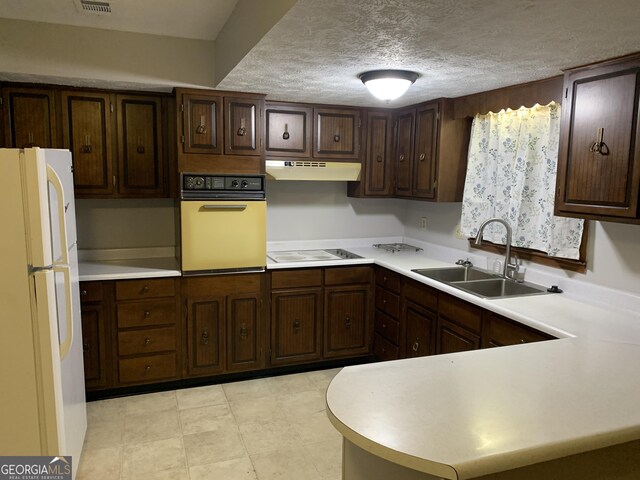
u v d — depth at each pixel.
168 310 3.31
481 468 1.06
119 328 3.21
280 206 4.11
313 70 2.59
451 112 3.40
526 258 3.06
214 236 3.35
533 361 1.68
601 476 1.36
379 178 3.99
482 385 1.46
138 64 3.05
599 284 2.57
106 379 3.22
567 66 2.32
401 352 3.46
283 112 3.62
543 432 1.19
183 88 3.19
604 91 2.14
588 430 1.20
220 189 3.34
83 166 3.25
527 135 2.92
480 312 2.64
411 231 4.45
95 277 3.10
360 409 1.29
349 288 3.78
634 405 1.34
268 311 3.58
